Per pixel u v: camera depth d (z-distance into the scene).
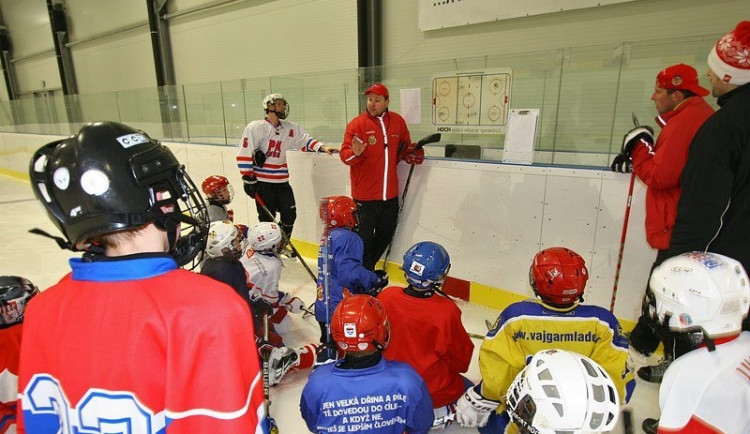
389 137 3.04
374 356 1.32
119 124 0.67
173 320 0.58
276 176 3.86
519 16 3.20
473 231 3.02
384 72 3.50
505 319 1.50
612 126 2.56
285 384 2.19
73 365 0.59
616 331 1.43
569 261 1.39
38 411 0.65
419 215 3.29
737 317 0.96
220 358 0.60
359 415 1.30
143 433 0.59
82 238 0.61
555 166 2.63
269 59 5.43
